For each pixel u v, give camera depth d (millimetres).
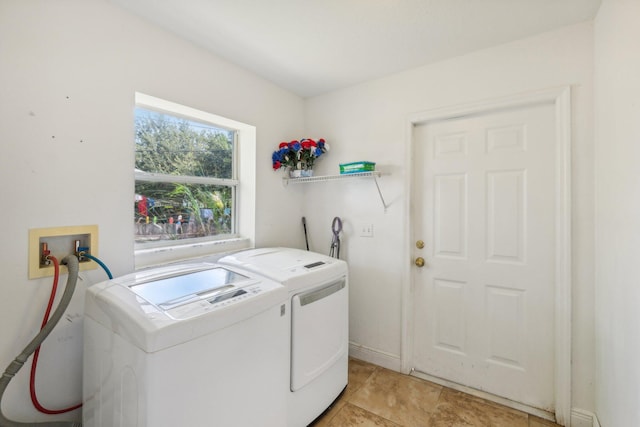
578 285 1550
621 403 1169
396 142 2123
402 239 2098
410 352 2107
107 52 1372
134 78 1473
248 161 2219
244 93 2061
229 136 2229
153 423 865
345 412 1703
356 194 2322
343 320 1815
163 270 1423
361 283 2301
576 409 1559
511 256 1793
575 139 1551
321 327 1606
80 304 1299
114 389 1012
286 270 1545
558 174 1617
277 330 1266
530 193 1731
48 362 1215
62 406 1252
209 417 1001
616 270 1228
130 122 1461
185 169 1948
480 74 1811
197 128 2014
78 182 1288
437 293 2037
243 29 1601
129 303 1015
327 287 1662
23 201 1146
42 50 1181
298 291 1465
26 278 1156
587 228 1526
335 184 2438
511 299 1797
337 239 2371
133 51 1467
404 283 2084
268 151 2281
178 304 1037
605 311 1358
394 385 1957
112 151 1396
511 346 1798
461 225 1949
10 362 1119
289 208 2484
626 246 1133
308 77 2195
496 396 1835
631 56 1093
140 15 1482
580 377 1549
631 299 1087
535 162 1715
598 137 1443
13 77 1112
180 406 923
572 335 1564
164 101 1616
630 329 1093
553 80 1607
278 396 1280
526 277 1748
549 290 1683
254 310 1151
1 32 1087
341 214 2404
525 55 1680
